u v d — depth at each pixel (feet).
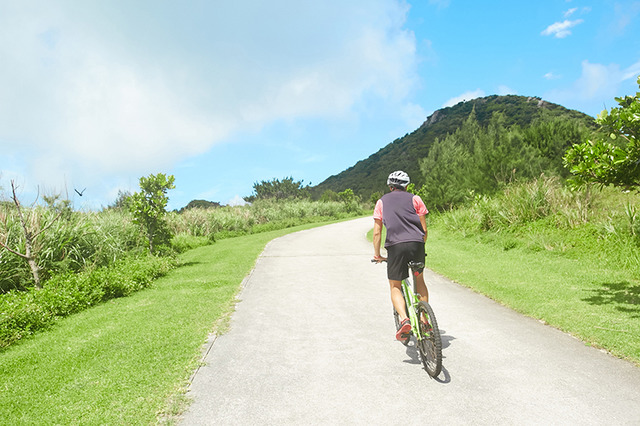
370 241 57.06
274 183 184.03
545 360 14.12
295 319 20.16
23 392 12.51
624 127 19.57
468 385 12.45
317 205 142.41
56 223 33.58
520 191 48.65
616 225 33.50
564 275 27.45
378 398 11.83
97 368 14.20
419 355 15.11
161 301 24.47
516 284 25.75
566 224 39.19
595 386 12.10
